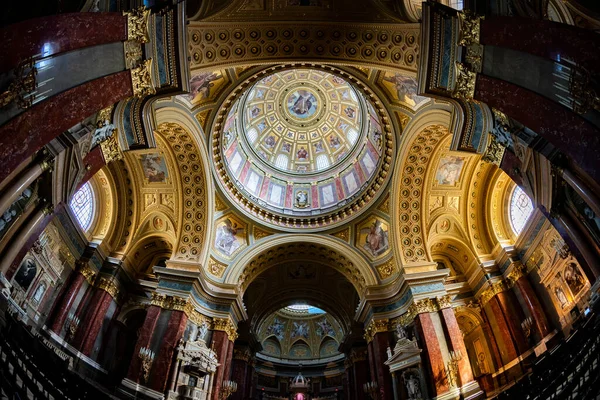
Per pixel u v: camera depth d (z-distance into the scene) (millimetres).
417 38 13867
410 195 22672
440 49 12500
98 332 19281
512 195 21516
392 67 14812
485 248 21953
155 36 11797
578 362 10320
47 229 17297
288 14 14555
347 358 30344
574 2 11133
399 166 22188
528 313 18812
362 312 23234
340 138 30594
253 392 34469
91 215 21203
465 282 22172
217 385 19719
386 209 24547
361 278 24438
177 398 17625
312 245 26391
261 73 20906
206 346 20281
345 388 34469
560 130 9648
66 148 11953
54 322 17453
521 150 12984
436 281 20672
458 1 14391
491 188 22109
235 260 24688
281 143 31406
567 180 11352
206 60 14500
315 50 15320
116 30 10953
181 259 21797
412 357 18812
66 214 18391
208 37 14250
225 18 14203
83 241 19938
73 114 9773
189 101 20062
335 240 25922
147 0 12656
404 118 21453
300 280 30047
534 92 10227
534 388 12125
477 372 20266
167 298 20062
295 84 30562
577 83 9078
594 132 8742
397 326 20766
